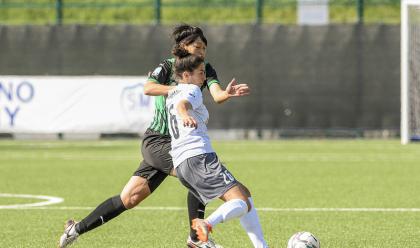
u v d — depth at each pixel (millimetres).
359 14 81375
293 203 35312
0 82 73812
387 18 91312
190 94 20047
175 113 20406
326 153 63469
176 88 20578
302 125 77062
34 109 73812
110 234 27516
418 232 27656
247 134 77938
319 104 76938
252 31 77000
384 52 76438
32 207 34344
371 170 50375
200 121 20406
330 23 76750
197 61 20531
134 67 77688
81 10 98312
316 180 44719
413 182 43719
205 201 20109
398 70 76500
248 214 20672
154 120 22359
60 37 78062
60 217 31500
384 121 76750
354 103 76750
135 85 73500
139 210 33344
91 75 77938
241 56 77000
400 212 32594
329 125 77062
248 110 77062
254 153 63500
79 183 43594
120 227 29000
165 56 77500
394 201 36000
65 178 46094
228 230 28109
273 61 77062
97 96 73625
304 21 80812
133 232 27938
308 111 77000
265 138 77812
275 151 65438
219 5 82812
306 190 40062
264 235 27188
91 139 78250
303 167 52375
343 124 77000
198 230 18516
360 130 76812
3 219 30984
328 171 49781
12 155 62219
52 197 37750
